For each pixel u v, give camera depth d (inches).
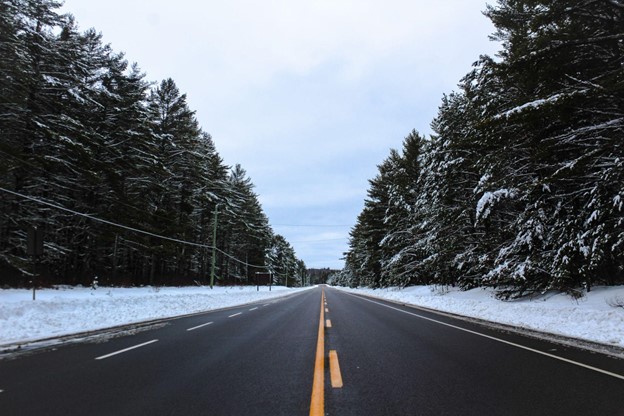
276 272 5027.1
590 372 261.4
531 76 628.1
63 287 1039.6
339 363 294.7
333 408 191.9
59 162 1119.0
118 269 1724.9
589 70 629.9
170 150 1857.8
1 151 957.8
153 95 1854.1
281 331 486.6
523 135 706.8
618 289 609.6
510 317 603.5
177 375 261.3
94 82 1423.5
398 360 304.2
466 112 1003.9
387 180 2219.5
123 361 307.0
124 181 1494.8
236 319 643.5
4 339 413.1
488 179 836.0
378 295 1678.2
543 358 307.3
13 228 1072.8
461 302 883.4
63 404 200.2
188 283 2176.4
